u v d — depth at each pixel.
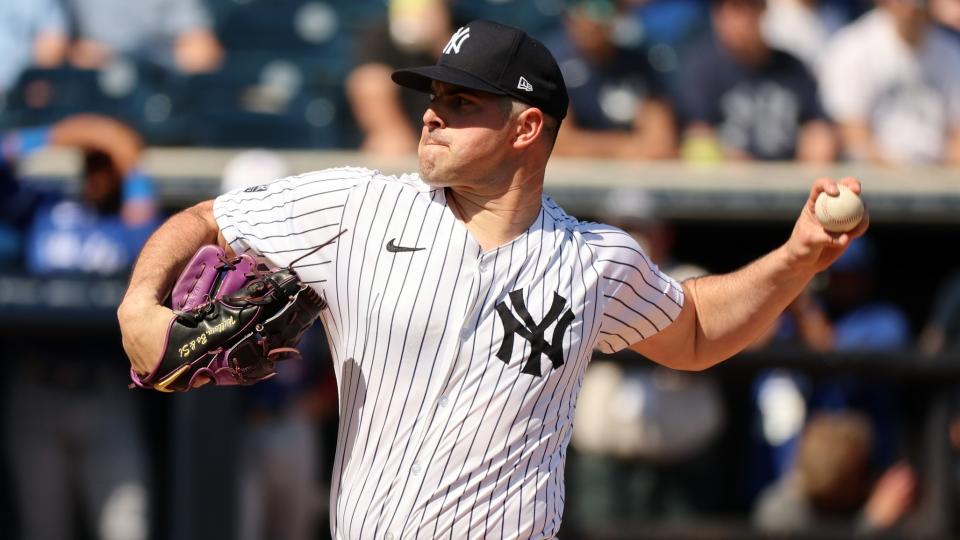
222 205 11.91
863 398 26.69
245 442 23.36
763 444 26.27
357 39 29.61
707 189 26.92
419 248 11.46
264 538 23.86
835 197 12.16
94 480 23.30
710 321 12.84
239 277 11.48
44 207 24.75
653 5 34.59
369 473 11.55
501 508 11.49
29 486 23.20
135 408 23.69
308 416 24.19
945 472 24.28
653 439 24.66
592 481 25.00
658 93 28.80
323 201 11.64
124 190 24.67
